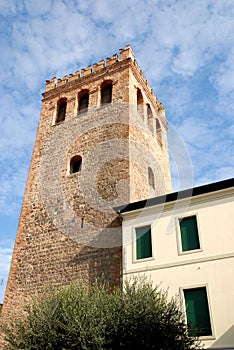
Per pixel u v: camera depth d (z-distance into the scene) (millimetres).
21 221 20953
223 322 12750
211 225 15078
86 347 11297
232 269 13633
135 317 11977
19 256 19375
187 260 14633
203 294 13672
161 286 14430
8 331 13781
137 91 26016
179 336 12055
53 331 12062
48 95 27984
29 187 22375
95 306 12438
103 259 16594
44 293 16406
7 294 18156
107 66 26391
